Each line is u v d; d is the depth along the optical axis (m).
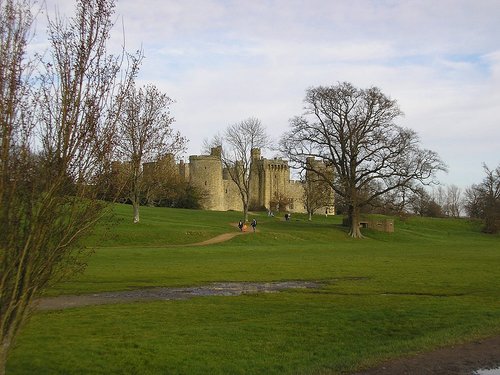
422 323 15.71
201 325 15.46
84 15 8.18
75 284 23.44
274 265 32.81
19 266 7.51
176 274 27.55
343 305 18.89
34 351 12.45
